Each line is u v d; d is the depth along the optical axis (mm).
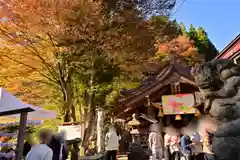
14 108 6066
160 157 6457
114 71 12297
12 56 10125
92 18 9023
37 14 8414
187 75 6895
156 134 6605
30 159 3324
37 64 10602
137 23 11125
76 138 7961
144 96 7211
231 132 2422
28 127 8789
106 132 8172
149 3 11938
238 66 2594
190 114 6695
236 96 2500
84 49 10320
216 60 2711
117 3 10766
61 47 10031
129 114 7895
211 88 2617
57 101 12062
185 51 15789
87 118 10617
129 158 6895
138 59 11594
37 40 9625
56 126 10930
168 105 6613
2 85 10844
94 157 6770
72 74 11930
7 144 7715
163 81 7133
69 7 8414
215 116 2600
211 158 2703
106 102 12062
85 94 12242
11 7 8328
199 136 5582
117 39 10312
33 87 11516
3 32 9234
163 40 13430
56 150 4766
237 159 2359
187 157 6043
